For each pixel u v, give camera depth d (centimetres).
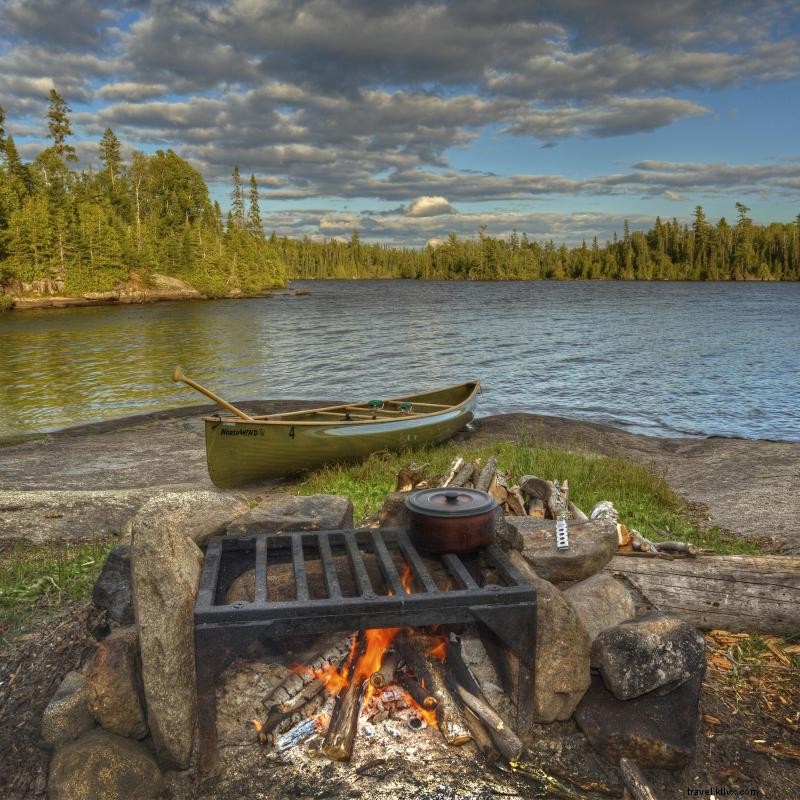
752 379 2608
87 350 3594
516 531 416
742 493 973
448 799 311
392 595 327
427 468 1010
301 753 339
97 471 1232
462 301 8850
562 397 2258
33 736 348
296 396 2341
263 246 13362
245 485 1139
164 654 317
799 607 453
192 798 314
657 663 349
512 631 335
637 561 494
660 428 1769
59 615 484
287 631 315
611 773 332
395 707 368
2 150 8875
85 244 8325
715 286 14688
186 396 2298
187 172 11962
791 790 324
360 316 6156
